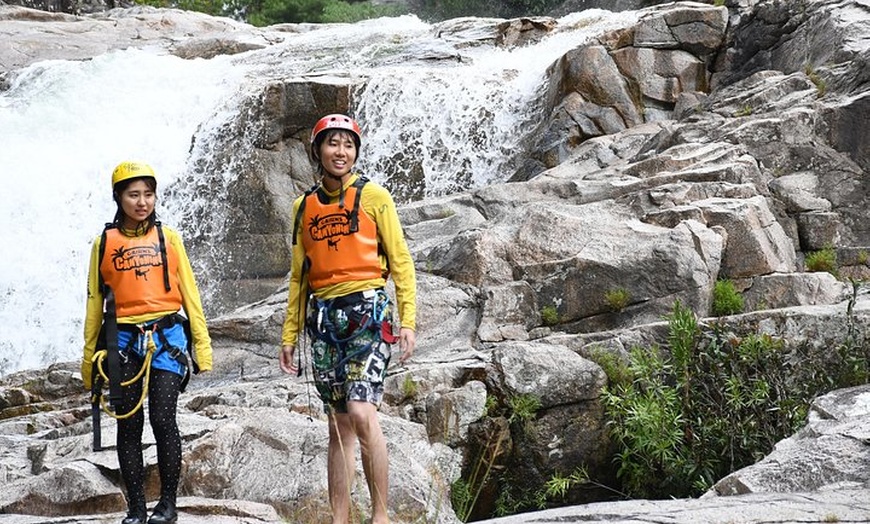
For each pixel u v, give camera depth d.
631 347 16.59
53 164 32.94
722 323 16.27
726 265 18.81
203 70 36.47
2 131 34.22
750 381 15.30
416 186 31.45
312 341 9.66
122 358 10.06
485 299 18.59
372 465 9.33
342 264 9.48
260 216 31.70
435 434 15.30
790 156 21.92
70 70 36.56
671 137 24.66
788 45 27.45
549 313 18.45
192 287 10.49
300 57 40.22
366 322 9.37
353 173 9.88
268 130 31.94
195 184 32.72
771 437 14.62
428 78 32.09
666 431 14.62
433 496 11.59
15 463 13.97
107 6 62.88
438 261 20.16
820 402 12.93
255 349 19.78
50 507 12.19
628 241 18.86
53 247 31.72
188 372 10.41
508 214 20.73
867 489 10.12
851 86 22.97
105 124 34.31
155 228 10.39
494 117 31.48
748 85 26.52
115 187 10.23
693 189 20.33
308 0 75.88
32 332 30.39
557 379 15.72
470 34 38.75
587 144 27.20
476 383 15.62
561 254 19.23
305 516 11.55
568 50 30.61
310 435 12.66
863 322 15.91
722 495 11.16
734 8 29.41
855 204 21.22
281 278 31.14
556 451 15.55
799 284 18.31
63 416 18.19
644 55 29.16
